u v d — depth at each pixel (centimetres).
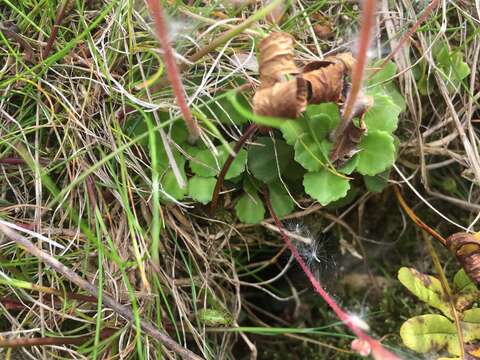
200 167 16
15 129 17
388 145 16
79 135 16
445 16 17
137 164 16
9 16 18
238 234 18
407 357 17
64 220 17
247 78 16
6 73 17
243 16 17
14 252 16
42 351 16
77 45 17
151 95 16
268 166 17
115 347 16
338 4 19
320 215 19
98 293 14
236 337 18
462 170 20
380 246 20
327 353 19
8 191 17
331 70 14
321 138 16
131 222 15
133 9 16
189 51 17
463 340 16
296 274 20
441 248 19
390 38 18
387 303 19
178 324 17
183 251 18
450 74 18
